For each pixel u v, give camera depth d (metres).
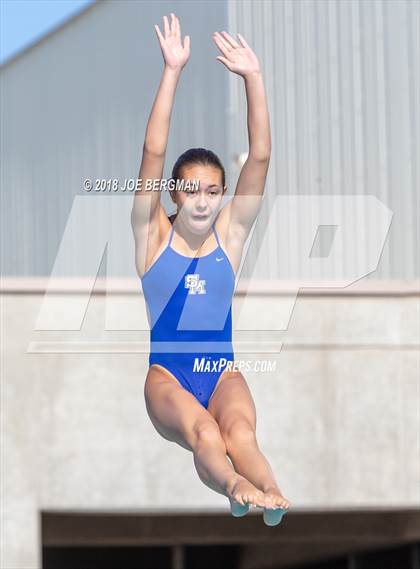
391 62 25.86
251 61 14.19
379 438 27.25
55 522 30.41
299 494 27.03
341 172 25.94
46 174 25.06
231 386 13.76
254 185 14.12
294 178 25.83
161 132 13.91
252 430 13.10
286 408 27.03
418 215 26.31
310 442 27.11
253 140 14.09
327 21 25.84
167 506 26.81
